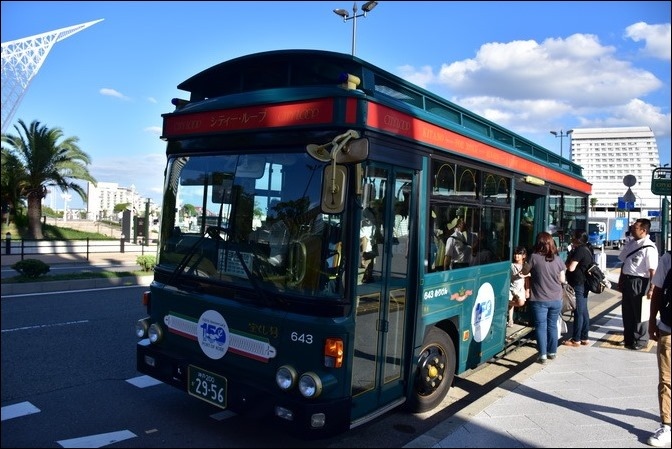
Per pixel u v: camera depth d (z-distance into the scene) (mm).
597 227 36750
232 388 4098
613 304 12617
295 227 3994
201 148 4707
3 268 17156
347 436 4691
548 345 7129
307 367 3795
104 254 24141
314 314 3805
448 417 5223
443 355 5320
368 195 4051
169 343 4793
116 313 9570
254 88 4922
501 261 6559
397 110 4352
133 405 5266
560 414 5102
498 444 4383
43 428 4664
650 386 6027
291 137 4113
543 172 8086
